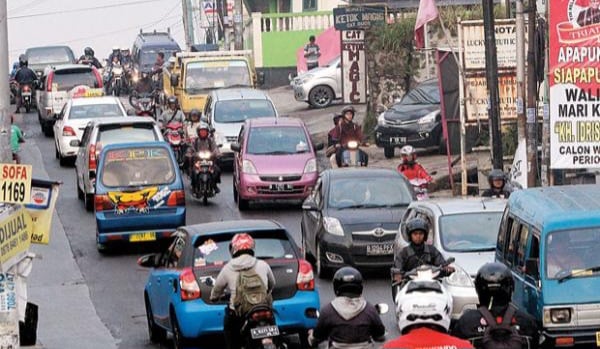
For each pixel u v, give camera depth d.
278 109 101.62
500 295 20.33
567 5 47.84
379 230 45.12
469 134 65.31
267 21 124.00
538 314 31.39
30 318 35.50
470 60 62.22
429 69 78.25
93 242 55.06
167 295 34.62
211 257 33.47
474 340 20.31
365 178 48.25
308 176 60.91
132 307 42.91
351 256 45.06
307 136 62.97
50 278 48.16
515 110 62.66
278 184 60.56
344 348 22.33
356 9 85.88
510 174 54.53
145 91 106.06
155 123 63.06
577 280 31.22
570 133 48.31
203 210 61.91
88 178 61.53
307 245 48.44
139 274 48.50
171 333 36.88
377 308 22.91
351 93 92.44
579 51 47.97
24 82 109.31
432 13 62.53
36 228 32.09
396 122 71.25
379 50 78.94
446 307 19.02
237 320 29.16
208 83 88.44
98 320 41.06
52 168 77.44
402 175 48.91
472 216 39.19
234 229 34.03
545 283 31.22
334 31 113.25
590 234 31.55
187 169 68.06
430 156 72.25
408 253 33.75
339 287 22.42
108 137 61.91
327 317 22.38
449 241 38.19
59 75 93.00
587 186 35.06
